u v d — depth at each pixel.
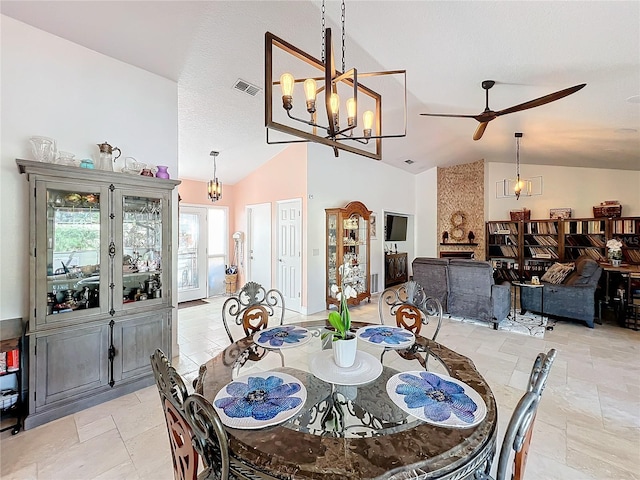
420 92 3.88
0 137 2.37
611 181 6.41
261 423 1.09
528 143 5.37
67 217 2.40
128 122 3.08
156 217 2.91
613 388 2.71
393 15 2.38
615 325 4.54
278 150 5.58
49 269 2.31
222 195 6.86
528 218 7.07
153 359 1.16
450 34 2.46
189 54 2.95
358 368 1.56
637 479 1.72
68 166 2.33
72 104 2.72
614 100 3.04
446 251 8.02
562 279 5.04
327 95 1.65
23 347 2.27
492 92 3.43
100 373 2.52
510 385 2.77
